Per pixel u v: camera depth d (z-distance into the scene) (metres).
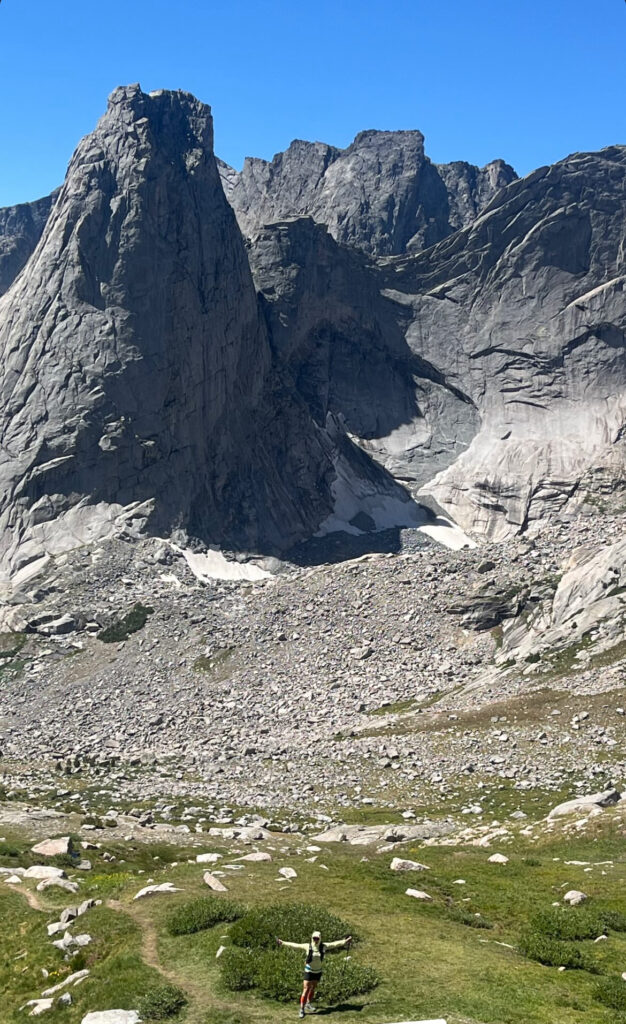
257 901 36.72
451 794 78.06
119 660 147.75
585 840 52.00
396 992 27.38
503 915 36.81
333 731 107.31
